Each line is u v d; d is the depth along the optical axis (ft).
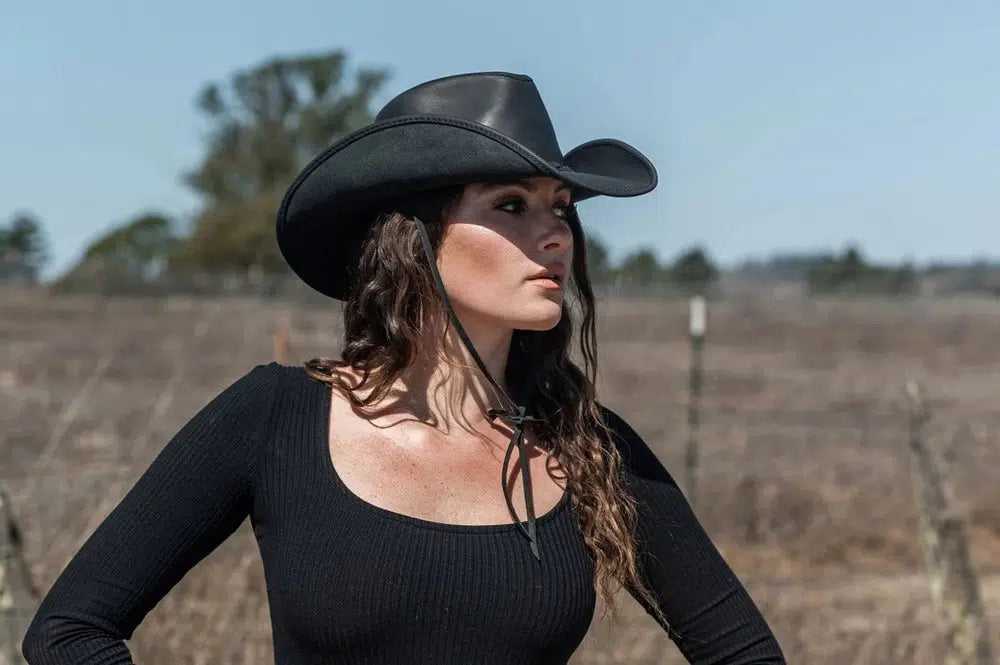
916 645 17.80
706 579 6.89
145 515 6.32
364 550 6.14
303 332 52.65
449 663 6.14
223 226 149.89
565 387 7.00
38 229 163.43
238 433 6.48
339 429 6.52
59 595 6.23
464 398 6.73
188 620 15.78
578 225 7.22
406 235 6.70
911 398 17.78
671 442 33.47
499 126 6.62
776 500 27.07
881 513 26.68
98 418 32.68
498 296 6.56
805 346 75.00
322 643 6.13
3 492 14.67
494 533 6.33
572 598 6.37
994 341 77.66
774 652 6.87
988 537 26.58
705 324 23.53
